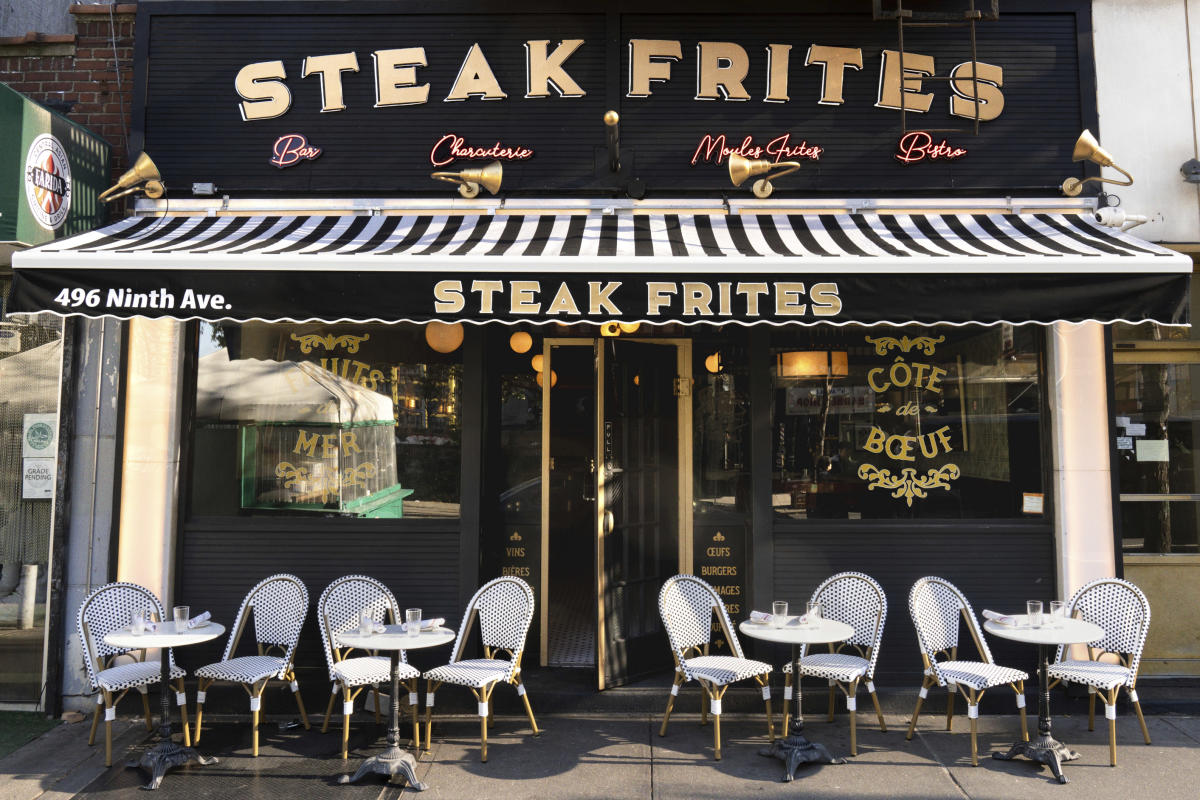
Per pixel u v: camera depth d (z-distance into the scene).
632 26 7.07
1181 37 6.97
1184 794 5.16
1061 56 6.98
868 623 6.23
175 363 6.74
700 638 6.28
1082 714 6.46
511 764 5.68
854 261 5.28
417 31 7.09
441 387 6.99
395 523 6.82
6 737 6.14
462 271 5.33
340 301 5.31
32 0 7.80
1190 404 7.20
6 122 5.77
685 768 5.59
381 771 5.41
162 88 7.04
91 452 6.69
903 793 5.21
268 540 6.79
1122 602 6.08
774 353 7.05
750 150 6.96
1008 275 5.23
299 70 7.07
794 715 5.69
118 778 5.46
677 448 7.42
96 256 5.29
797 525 6.81
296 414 6.96
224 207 6.89
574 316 5.31
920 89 6.98
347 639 5.56
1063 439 6.64
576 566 7.79
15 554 6.83
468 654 6.64
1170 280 5.20
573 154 7.00
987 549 6.72
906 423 6.94
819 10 7.02
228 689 6.56
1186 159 6.88
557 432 7.82
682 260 5.32
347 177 7.00
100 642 6.17
